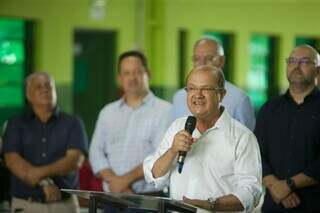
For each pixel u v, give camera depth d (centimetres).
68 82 1602
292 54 641
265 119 654
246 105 655
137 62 702
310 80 638
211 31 1852
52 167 747
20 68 1530
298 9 1997
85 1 1627
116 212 654
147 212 556
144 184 688
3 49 1502
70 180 762
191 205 476
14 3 1502
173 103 682
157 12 1739
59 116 763
